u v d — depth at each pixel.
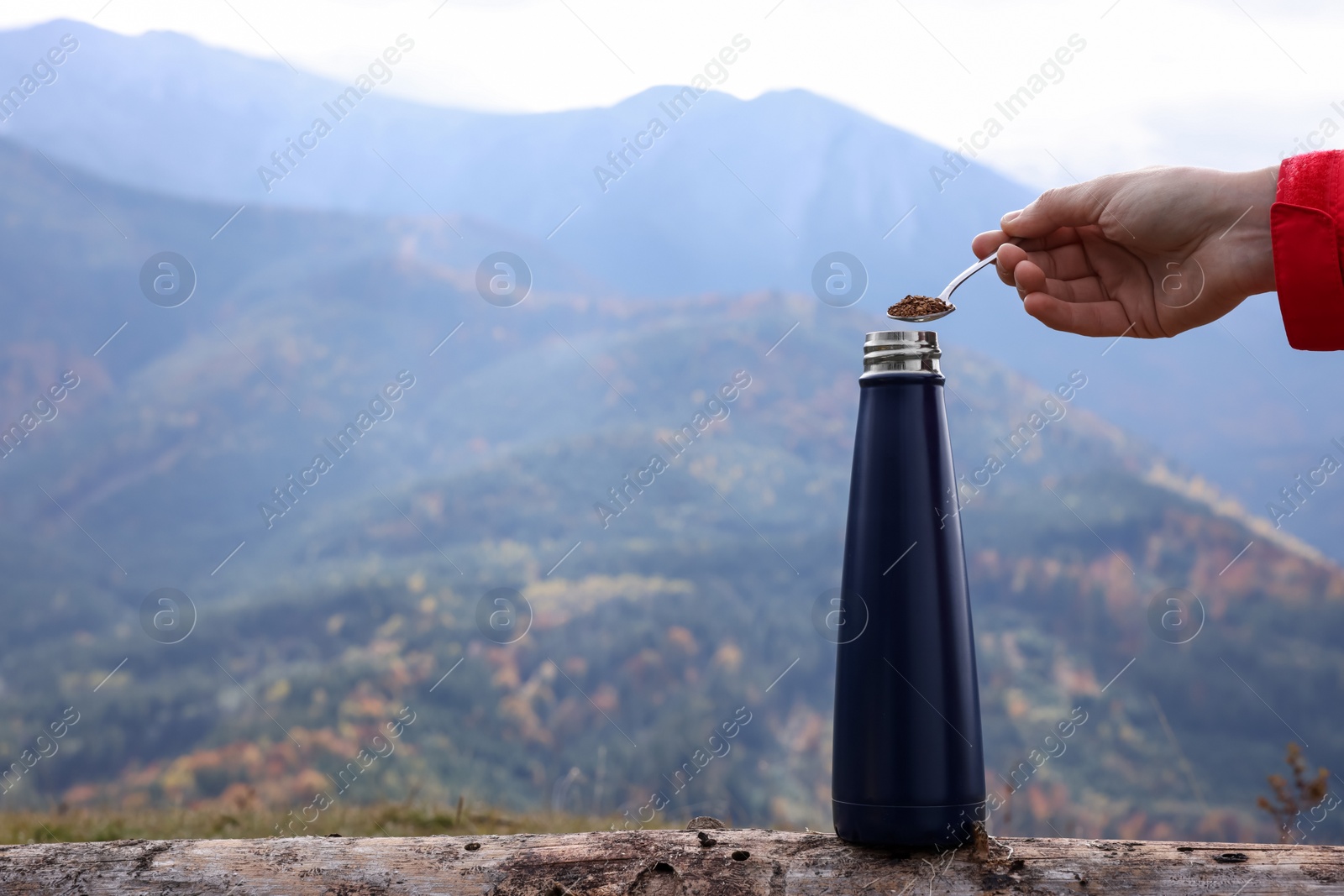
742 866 1.58
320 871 1.61
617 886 1.55
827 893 1.52
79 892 1.59
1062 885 1.51
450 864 1.61
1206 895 1.49
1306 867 1.51
